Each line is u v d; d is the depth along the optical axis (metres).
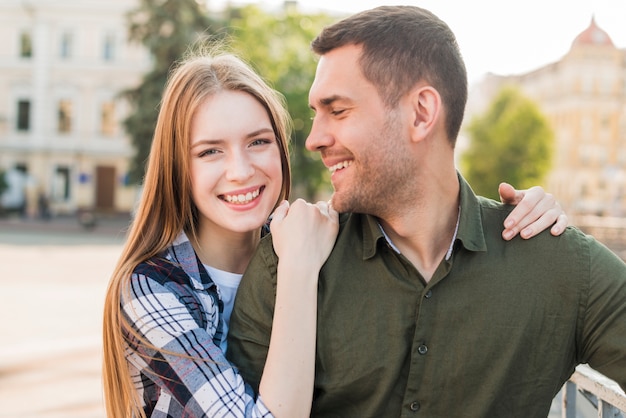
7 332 7.19
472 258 1.50
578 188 46.91
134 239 1.79
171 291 1.65
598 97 47.12
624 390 1.50
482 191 32.91
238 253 1.97
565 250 1.50
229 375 1.54
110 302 1.70
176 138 1.79
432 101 1.46
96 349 6.39
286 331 1.49
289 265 1.53
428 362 1.48
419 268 1.55
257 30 20.56
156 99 23.31
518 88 33.84
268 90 1.89
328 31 1.50
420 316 1.48
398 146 1.47
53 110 31.61
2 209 28.80
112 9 31.02
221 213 1.81
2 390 5.02
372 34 1.45
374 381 1.50
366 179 1.48
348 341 1.51
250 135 1.79
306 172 20.36
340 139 1.48
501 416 1.49
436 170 1.51
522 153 32.34
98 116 31.64
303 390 1.48
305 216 1.58
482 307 1.48
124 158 31.69
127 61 31.27
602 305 1.47
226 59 1.87
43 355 6.07
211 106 1.76
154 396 1.67
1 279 11.55
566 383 1.91
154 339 1.58
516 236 1.52
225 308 1.90
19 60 31.52
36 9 31.08
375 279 1.52
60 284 11.14
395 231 1.55
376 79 1.45
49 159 31.67
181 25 23.22
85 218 24.95
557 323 1.48
